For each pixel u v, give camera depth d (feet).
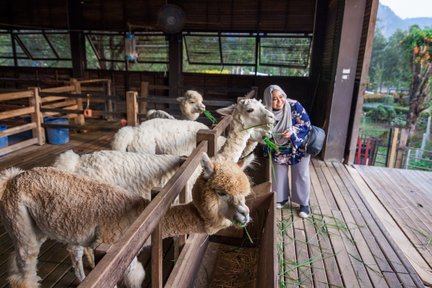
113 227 5.34
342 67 15.94
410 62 52.54
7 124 20.52
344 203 12.20
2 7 29.63
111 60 30.22
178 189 4.95
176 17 24.27
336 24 18.28
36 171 5.74
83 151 17.94
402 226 10.98
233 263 8.59
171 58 27.40
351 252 9.05
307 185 10.79
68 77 30.04
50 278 7.71
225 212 5.12
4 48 32.55
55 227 5.54
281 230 10.06
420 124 43.98
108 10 27.71
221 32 26.63
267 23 25.58
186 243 7.32
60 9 28.55
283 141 10.34
